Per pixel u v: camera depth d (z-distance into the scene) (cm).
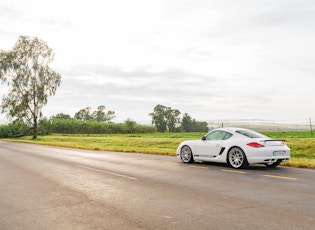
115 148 2462
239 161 1170
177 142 3111
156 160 1516
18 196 710
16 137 8538
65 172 1105
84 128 10738
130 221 512
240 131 1219
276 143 1152
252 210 572
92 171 1127
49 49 5803
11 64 5562
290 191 743
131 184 853
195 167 1222
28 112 5709
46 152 2209
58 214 559
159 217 533
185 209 584
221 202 636
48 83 5747
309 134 4453
